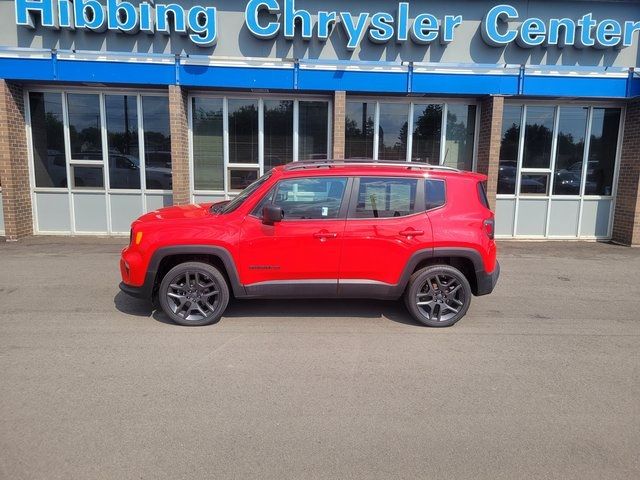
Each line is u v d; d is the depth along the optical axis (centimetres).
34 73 912
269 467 281
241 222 503
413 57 972
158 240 497
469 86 972
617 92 992
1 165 938
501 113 988
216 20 927
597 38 970
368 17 956
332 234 502
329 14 928
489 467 285
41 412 334
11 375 390
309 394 369
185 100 988
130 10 898
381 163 548
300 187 508
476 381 396
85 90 991
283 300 610
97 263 782
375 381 393
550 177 1084
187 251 498
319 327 515
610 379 405
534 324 544
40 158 1012
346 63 947
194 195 1034
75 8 895
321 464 284
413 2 965
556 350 467
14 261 792
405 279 516
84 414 333
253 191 524
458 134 1057
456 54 978
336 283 512
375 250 507
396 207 515
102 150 1014
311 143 1033
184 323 509
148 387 374
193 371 404
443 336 498
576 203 1095
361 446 303
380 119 1039
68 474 271
